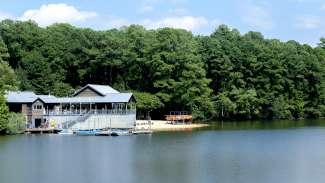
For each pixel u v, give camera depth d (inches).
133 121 4945.9
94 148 3422.7
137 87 6215.6
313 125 5654.5
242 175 2475.4
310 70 7017.7
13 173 2507.4
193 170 2593.5
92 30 6550.2
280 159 2962.6
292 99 6835.6
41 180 2346.2
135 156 3051.2
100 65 6146.7
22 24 6245.1
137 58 6013.8
